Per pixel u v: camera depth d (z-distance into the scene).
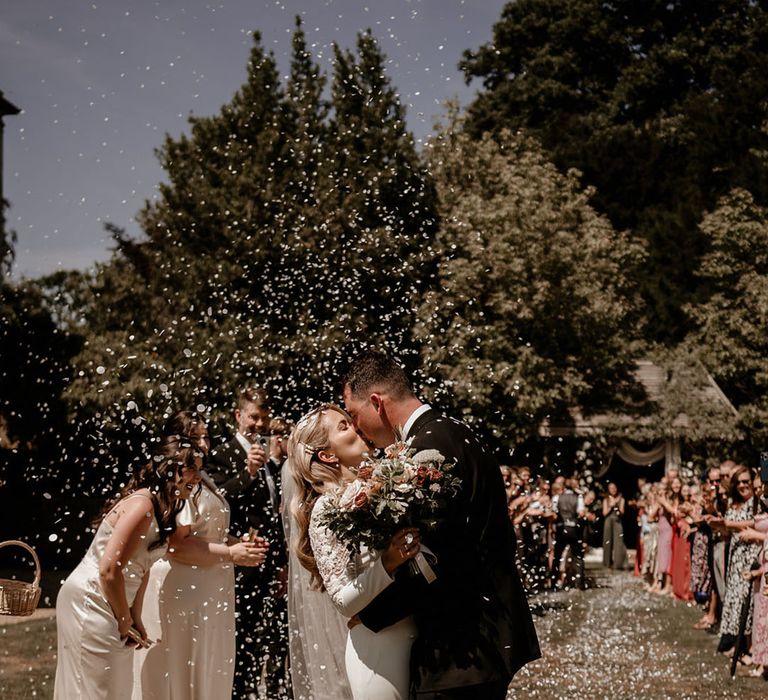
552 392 17.09
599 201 28.28
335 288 11.69
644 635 9.01
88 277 13.06
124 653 3.70
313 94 13.84
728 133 27.61
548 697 6.24
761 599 6.93
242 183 12.79
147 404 9.93
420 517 2.70
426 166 15.45
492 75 32.78
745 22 31.80
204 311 11.54
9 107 12.20
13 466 13.70
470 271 14.91
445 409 13.02
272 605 5.15
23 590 4.05
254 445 4.98
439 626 2.75
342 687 4.05
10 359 13.09
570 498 13.21
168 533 3.78
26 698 5.75
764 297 22.02
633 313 22.06
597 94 32.16
